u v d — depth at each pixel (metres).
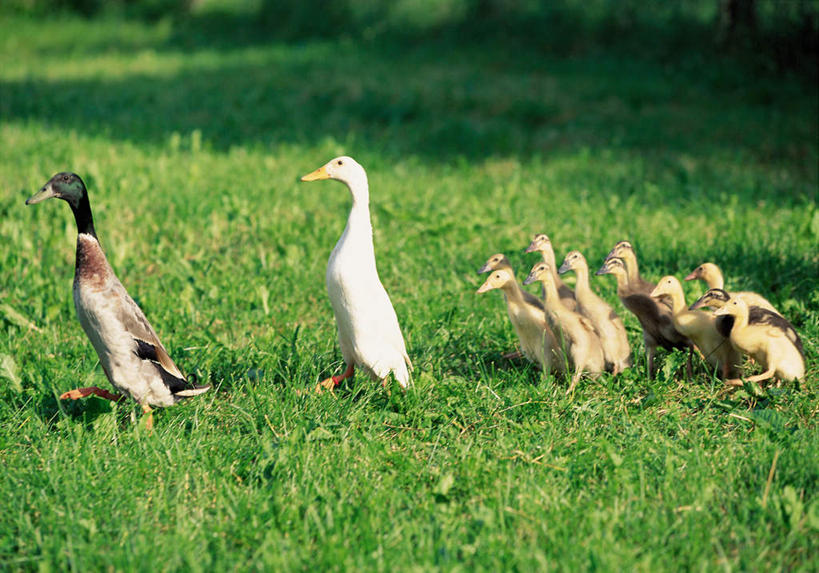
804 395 9.27
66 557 6.68
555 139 23.12
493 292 12.98
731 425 8.83
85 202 8.61
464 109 25.89
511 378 9.95
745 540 6.81
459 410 9.03
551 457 8.09
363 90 28.09
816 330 10.93
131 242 14.98
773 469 7.46
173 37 43.78
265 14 45.66
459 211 17.28
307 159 21.59
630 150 21.86
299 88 29.19
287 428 8.73
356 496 7.51
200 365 10.23
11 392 9.57
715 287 10.88
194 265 14.09
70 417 8.89
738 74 27.22
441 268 14.10
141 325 8.70
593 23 33.97
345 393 9.80
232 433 8.72
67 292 12.59
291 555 6.51
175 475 7.84
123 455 8.09
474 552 6.60
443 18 39.66
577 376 9.60
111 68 35.25
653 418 8.98
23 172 18.81
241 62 34.72
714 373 9.92
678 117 24.11
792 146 21.34
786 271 13.23
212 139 23.66
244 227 15.91
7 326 11.49
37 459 8.12
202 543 6.82
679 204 17.47
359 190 9.46
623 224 16.19
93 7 50.28
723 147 21.61
